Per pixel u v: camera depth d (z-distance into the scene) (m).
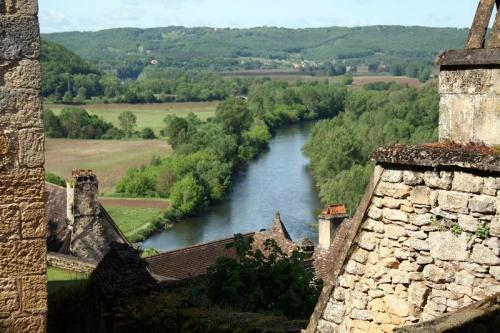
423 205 6.40
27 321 6.61
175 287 14.28
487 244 6.06
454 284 6.26
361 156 66.75
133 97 142.75
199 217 61.28
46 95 129.25
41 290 6.64
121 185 71.12
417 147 6.48
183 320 10.59
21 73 6.43
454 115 6.73
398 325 6.59
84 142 96.31
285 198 63.22
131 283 12.54
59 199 35.59
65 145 93.69
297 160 83.31
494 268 6.03
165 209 61.91
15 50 6.39
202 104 150.00
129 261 12.93
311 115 122.56
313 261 21.05
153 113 131.38
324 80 181.50
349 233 6.86
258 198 64.38
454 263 6.25
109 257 13.37
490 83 6.46
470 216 6.14
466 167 6.08
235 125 91.00
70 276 23.86
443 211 6.29
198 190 62.50
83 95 133.38
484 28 6.70
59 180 61.25
